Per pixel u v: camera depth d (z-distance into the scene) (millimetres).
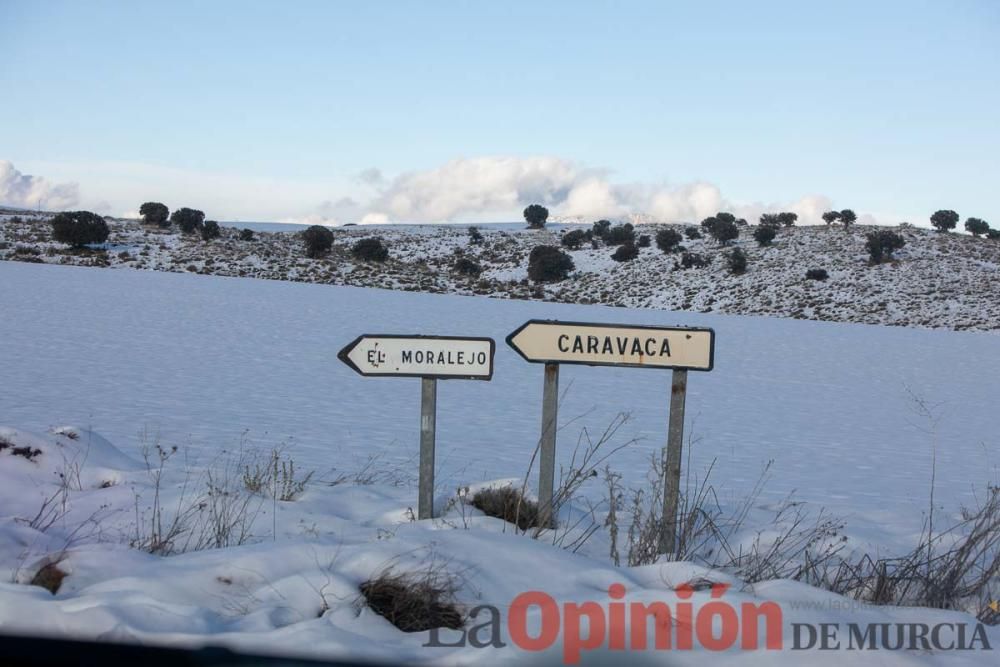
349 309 38500
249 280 59031
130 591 4254
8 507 5969
